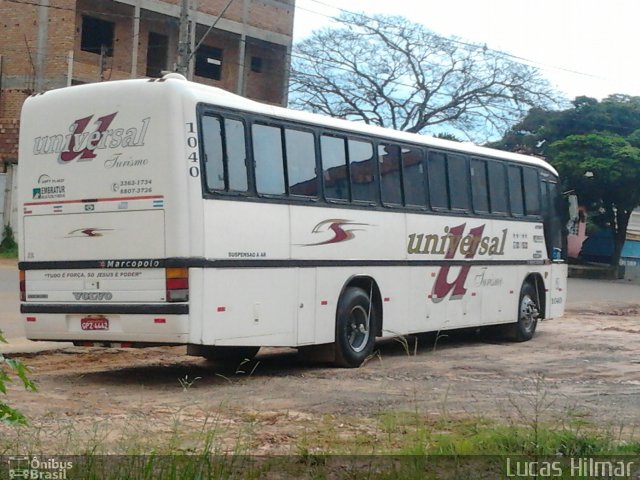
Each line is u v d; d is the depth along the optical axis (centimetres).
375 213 1329
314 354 1277
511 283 1673
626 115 4528
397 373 1230
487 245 1602
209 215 1049
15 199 3638
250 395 1027
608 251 5225
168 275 1029
